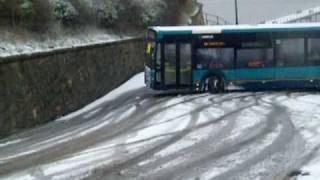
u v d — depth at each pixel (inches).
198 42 1044.5
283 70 1066.1
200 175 457.4
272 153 535.5
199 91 1058.1
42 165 514.9
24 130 751.1
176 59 1039.0
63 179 456.8
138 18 1653.5
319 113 790.5
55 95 875.4
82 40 1138.7
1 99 697.6
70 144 620.1
